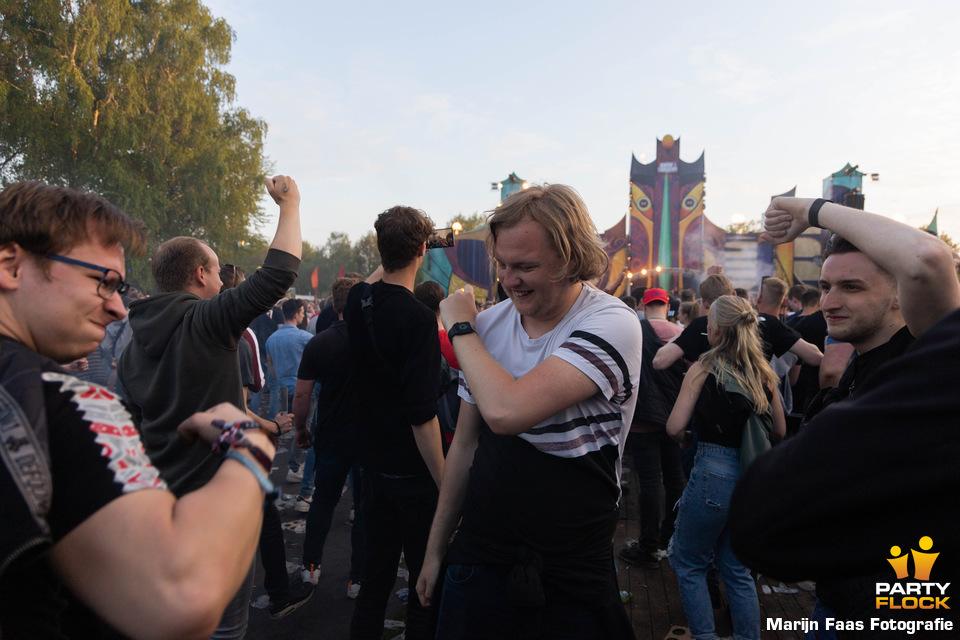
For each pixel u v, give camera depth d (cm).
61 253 87
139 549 67
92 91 2073
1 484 65
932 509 64
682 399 260
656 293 392
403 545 229
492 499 144
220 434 85
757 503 75
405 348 213
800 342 344
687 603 256
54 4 1956
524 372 151
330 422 313
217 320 191
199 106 2456
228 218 2745
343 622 295
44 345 89
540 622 137
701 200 2770
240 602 204
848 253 142
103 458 71
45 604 75
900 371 67
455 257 1970
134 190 2123
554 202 136
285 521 426
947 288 103
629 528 417
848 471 66
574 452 138
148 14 2377
